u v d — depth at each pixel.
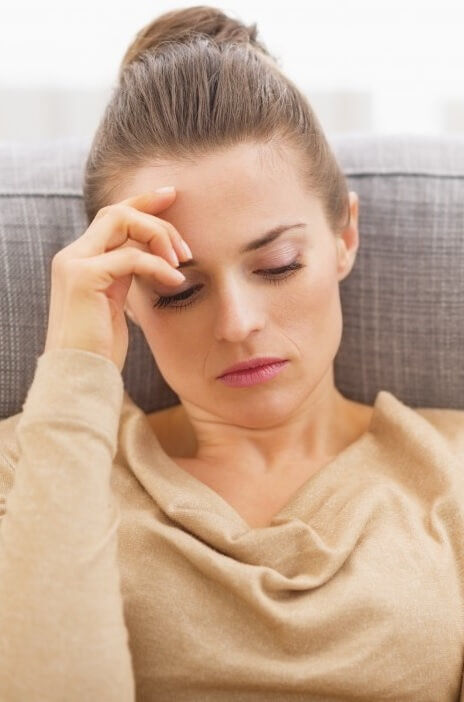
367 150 0.97
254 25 0.90
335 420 0.87
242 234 0.70
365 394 0.97
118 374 0.68
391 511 0.73
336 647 0.67
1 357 0.90
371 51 1.44
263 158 0.72
